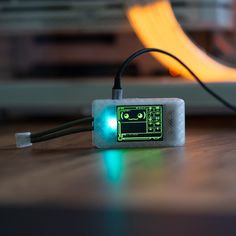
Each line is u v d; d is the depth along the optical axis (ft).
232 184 0.76
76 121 1.08
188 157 0.98
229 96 1.47
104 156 1.00
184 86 1.53
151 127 1.07
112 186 0.76
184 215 0.65
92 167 0.90
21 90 1.70
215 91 1.48
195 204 0.66
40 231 0.68
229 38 2.08
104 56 2.24
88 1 1.86
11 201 0.69
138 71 2.13
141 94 1.56
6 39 2.32
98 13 1.86
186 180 0.79
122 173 0.85
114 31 1.95
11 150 1.10
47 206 0.68
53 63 2.30
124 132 1.07
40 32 2.03
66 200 0.69
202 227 0.64
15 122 1.85
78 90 1.66
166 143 1.09
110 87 1.63
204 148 1.08
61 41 2.28
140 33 1.72
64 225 0.67
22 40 2.31
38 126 1.67
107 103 1.06
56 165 0.92
